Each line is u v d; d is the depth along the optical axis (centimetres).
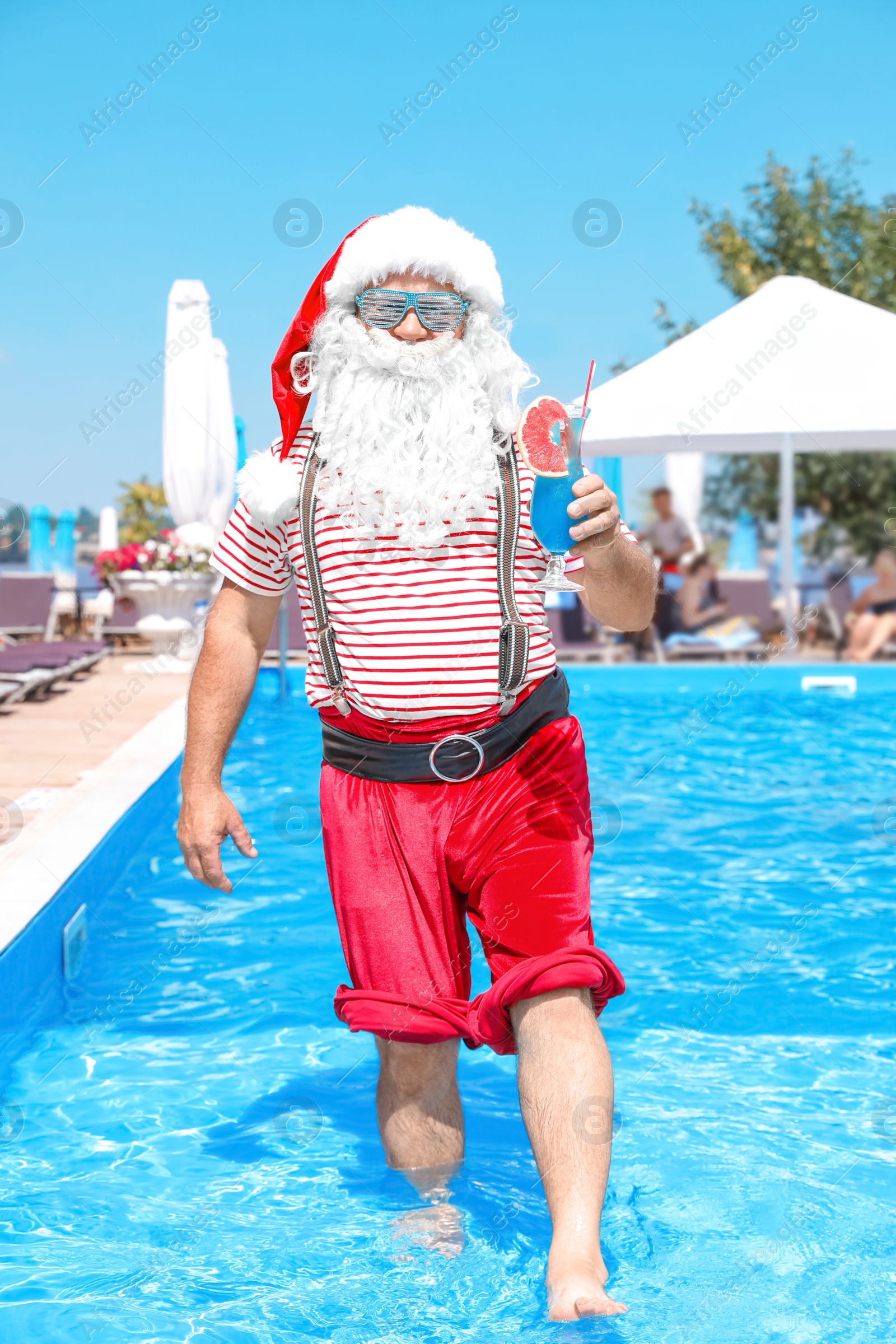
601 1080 195
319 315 232
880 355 924
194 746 232
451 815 218
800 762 725
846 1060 297
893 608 1254
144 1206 226
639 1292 191
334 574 219
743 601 1365
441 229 229
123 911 430
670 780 673
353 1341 179
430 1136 238
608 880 473
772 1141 250
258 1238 212
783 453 1235
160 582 1094
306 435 234
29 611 1384
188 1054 308
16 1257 206
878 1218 217
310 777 666
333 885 229
